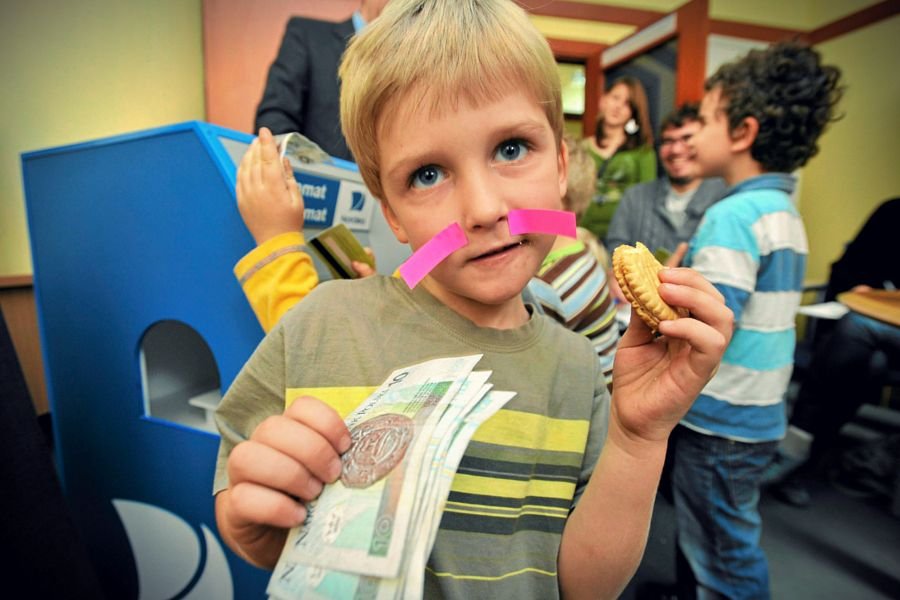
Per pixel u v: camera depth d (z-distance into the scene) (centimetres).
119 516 89
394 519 33
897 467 190
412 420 38
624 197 264
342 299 54
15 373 72
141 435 85
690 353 39
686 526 122
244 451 37
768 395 111
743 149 125
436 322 52
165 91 194
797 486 187
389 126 46
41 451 74
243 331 71
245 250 68
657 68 270
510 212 44
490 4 47
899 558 153
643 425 42
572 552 47
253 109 206
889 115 289
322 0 208
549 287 85
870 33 296
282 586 33
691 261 119
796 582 143
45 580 72
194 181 70
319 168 82
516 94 45
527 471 49
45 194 84
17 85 163
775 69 121
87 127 179
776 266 109
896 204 245
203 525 81
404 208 47
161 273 76
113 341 83
